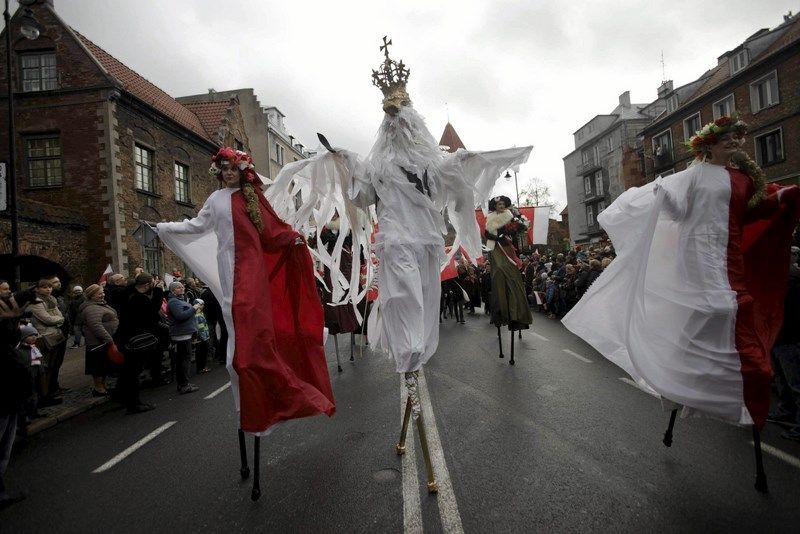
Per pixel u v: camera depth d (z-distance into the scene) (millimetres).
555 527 2625
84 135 14484
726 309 3012
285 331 3404
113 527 3025
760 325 3189
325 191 3656
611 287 3510
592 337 3557
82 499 3484
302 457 3850
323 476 3461
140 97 16141
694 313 3113
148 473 3854
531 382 5680
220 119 22219
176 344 6801
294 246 3459
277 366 3061
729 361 2988
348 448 3955
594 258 11602
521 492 3025
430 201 3320
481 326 11539
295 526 2828
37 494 3648
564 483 3107
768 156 20656
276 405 3035
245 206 3275
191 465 3930
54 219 13062
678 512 2713
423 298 3312
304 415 3020
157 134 16906
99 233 14359
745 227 3404
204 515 3055
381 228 3285
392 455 3732
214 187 21000
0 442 3566
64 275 13680
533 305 15602
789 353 3895
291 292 3520
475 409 4742
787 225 3256
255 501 3178
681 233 3252
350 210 3793
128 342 5879
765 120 20562
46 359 6316
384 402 5223
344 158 3443
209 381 7512
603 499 2889
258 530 2820
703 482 3045
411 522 2756
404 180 3268
